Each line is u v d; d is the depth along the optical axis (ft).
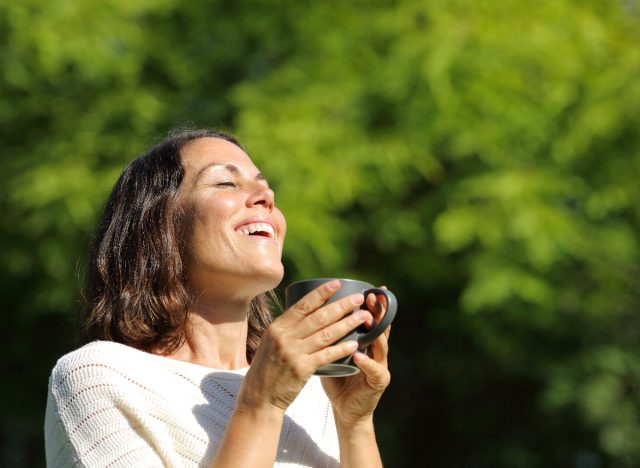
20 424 38.01
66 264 30.07
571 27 32.32
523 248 29.89
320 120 30.35
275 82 31.40
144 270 9.64
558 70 31.19
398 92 30.30
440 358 35.12
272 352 8.28
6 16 30.89
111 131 31.42
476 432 37.06
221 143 10.19
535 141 31.09
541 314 31.27
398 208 31.27
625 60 31.22
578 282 32.65
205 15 33.30
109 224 10.05
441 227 29.32
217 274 9.53
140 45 32.30
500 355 33.27
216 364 9.69
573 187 31.14
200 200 9.63
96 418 8.64
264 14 32.96
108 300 9.75
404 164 30.37
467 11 31.50
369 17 32.24
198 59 33.06
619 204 30.83
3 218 31.94
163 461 8.66
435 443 37.22
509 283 29.48
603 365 34.22
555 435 37.11
